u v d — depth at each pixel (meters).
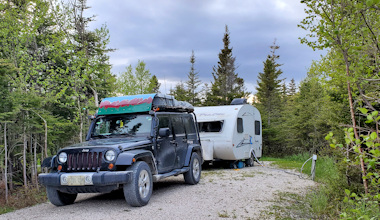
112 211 6.08
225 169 13.31
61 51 13.03
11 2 12.73
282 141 24.12
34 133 10.87
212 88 36.12
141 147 6.85
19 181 11.88
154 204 6.61
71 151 6.41
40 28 15.04
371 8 3.38
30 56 13.10
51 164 6.61
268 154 25.11
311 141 19.89
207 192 7.93
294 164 15.19
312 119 19.09
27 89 12.05
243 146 13.69
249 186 8.87
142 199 6.37
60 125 11.70
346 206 5.56
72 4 14.54
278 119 28.98
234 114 13.14
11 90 10.77
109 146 6.27
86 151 6.30
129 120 7.71
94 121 7.96
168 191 8.09
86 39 15.96
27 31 12.45
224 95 35.88
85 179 5.98
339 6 3.80
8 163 11.42
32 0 12.66
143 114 7.70
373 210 3.99
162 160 7.60
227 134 12.80
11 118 9.73
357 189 5.95
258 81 43.59
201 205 6.56
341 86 6.29
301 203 6.96
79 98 13.66
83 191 6.28
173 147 8.22
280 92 42.66
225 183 9.34
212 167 14.20
